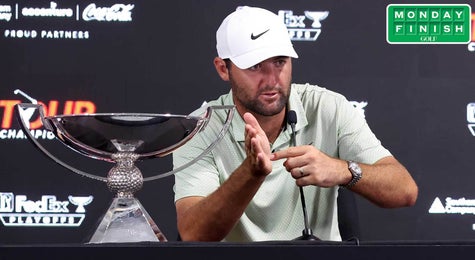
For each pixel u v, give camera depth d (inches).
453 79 427.8
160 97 425.4
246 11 300.8
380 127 426.9
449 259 171.9
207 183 308.8
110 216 218.7
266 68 293.1
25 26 423.5
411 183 313.1
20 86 423.2
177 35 425.1
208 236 283.7
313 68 425.1
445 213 428.5
